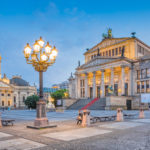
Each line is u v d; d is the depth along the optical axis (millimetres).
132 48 68812
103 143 10633
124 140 11422
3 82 127625
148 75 58594
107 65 67125
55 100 105000
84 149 9367
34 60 16953
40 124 16703
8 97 129750
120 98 55719
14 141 11203
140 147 9758
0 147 9789
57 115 34500
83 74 80938
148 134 13508
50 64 17797
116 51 74312
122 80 61125
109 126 17859
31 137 12383
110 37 79312
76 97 80188
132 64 63531
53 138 12039
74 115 34000
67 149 9375
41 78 17453
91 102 62781
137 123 20391
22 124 20156
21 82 151250
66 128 16500
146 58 59938
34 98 74500
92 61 74562
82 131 14836
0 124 17922
